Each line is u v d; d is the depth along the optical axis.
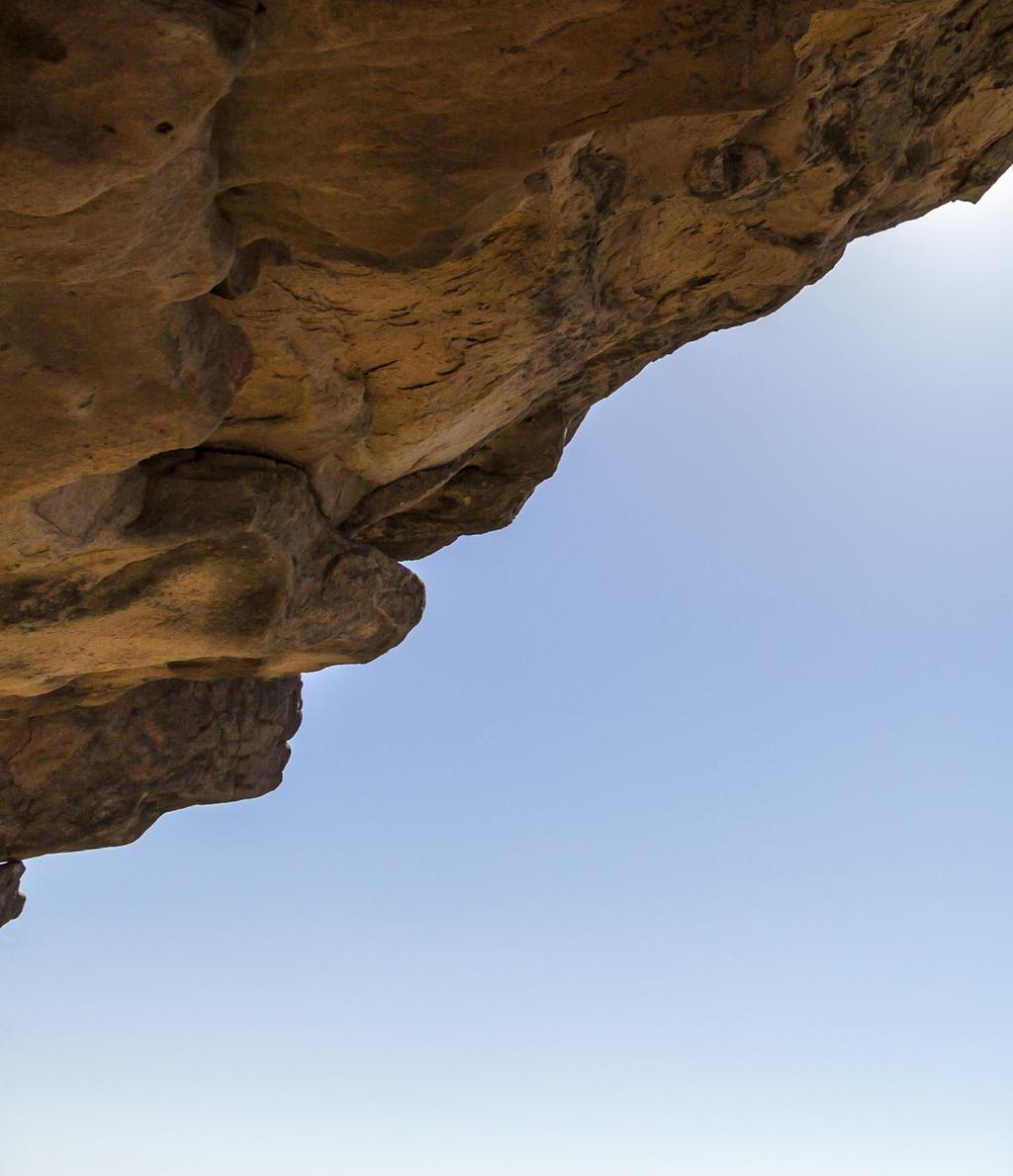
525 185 6.65
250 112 5.08
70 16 4.09
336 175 5.45
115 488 8.85
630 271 9.38
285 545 10.24
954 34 8.13
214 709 16.28
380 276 8.20
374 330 8.82
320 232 5.94
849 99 8.14
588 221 8.25
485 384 9.73
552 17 4.82
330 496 11.02
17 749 15.13
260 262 6.38
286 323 8.45
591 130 5.36
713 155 8.05
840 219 9.23
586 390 12.02
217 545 9.95
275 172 5.40
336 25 4.72
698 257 9.51
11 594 9.73
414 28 4.77
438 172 5.44
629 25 4.92
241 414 9.30
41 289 5.48
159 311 5.82
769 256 9.58
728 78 5.16
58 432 6.38
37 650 10.52
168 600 10.41
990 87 8.67
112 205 4.82
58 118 4.31
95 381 6.11
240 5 4.56
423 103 5.11
